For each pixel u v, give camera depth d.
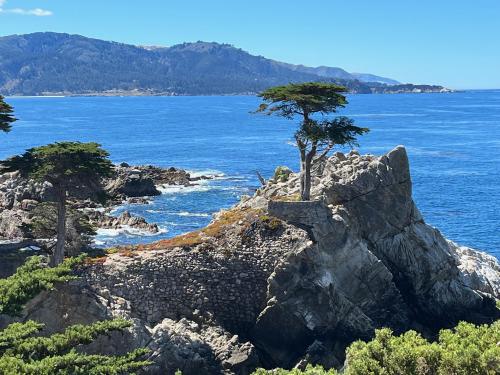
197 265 44.38
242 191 106.06
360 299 45.28
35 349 24.05
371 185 48.97
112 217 82.31
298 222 45.78
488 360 23.75
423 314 48.16
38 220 53.50
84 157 44.78
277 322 42.50
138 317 40.97
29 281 26.16
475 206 92.94
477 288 49.59
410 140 185.75
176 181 114.19
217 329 42.03
